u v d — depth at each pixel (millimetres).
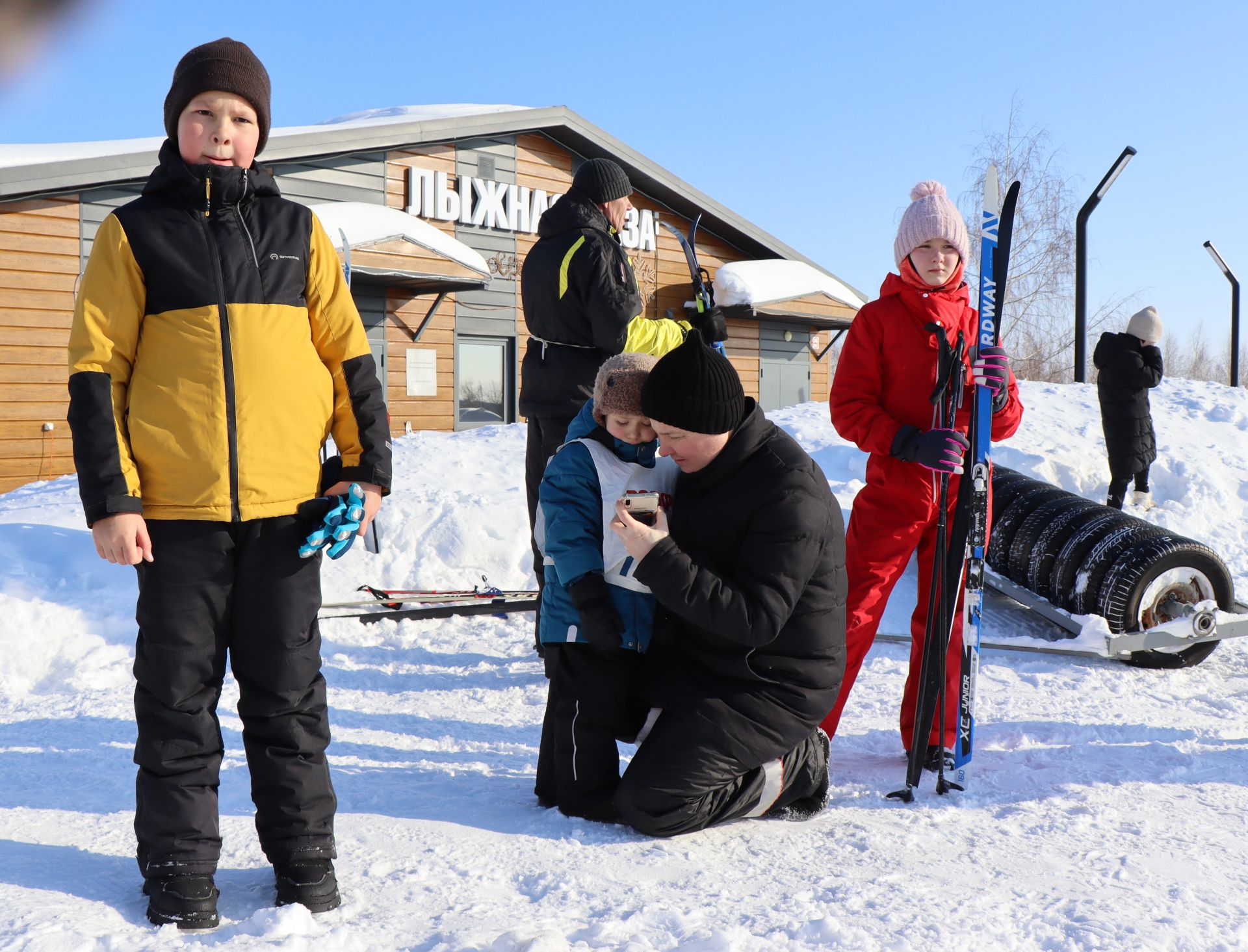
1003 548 5430
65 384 10688
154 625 1966
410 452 7781
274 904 2018
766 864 2283
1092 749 3273
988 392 2928
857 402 3139
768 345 18406
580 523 2529
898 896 2076
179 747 1981
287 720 2061
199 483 1937
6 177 9695
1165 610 4715
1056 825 2541
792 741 2516
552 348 4094
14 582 4887
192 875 1923
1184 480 8242
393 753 3225
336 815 2562
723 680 2521
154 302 1963
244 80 2020
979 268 2951
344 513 2029
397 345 13766
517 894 2111
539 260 4055
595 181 4020
